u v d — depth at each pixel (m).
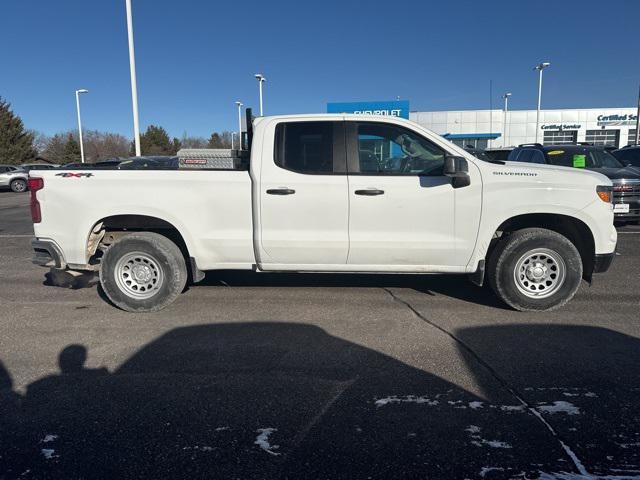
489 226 4.94
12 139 55.28
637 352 4.14
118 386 3.64
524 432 2.96
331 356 4.14
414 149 5.01
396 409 3.26
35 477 2.61
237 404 3.36
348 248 5.02
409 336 4.55
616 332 4.60
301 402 3.38
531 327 4.75
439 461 2.70
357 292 6.01
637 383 3.59
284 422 3.12
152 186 5.11
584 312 5.18
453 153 4.96
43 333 4.75
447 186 4.91
